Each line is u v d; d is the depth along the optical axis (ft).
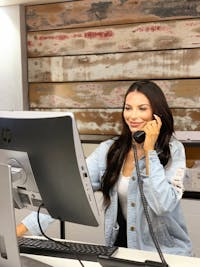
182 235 5.06
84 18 8.11
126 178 5.27
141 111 5.00
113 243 5.34
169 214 4.87
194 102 7.41
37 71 8.71
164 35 7.49
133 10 7.66
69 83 8.45
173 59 7.48
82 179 3.52
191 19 7.24
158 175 4.65
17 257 3.61
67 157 3.48
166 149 5.11
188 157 7.48
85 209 3.67
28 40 8.69
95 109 8.28
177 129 7.60
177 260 4.25
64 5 8.24
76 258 4.29
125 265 3.74
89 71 8.23
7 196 3.46
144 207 4.41
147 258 4.31
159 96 5.05
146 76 7.74
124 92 7.95
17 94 8.81
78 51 8.27
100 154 5.71
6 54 8.78
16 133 3.75
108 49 8.00
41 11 8.46
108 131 8.20
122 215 5.35
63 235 5.72
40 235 5.08
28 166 3.78
